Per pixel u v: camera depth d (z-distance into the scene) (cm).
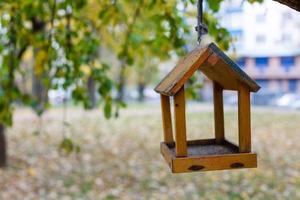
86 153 572
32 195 383
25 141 656
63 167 489
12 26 301
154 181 429
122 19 312
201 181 421
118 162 518
